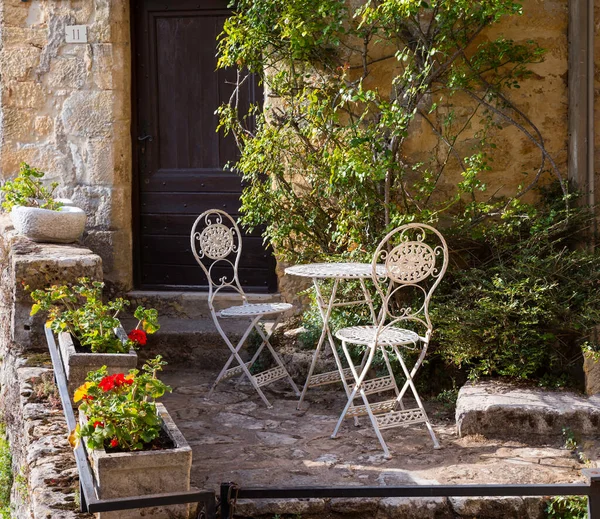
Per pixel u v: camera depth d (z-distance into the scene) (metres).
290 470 3.89
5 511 4.50
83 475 2.85
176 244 6.48
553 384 4.77
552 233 5.12
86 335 4.09
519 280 5.01
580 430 4.23
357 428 4.54
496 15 4.83
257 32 5.41
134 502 2.55
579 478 3.75
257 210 5.53
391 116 4.80
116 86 6.28
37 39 6.32
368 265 4.82
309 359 5.44
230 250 5.32
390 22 5.21
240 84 5.77
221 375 5.04
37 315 5.09
